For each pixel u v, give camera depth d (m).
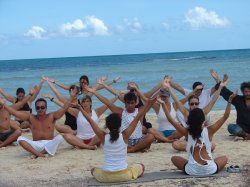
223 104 22.38
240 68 56.50
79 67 85.12
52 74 63.31
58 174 8.60
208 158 7.88
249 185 7.28
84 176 8.35
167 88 10.05
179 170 8.43
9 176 8.61
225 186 7.27
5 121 11.87
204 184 7.41
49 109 21.81
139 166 7.96
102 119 16.81
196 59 98.50
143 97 11.06
